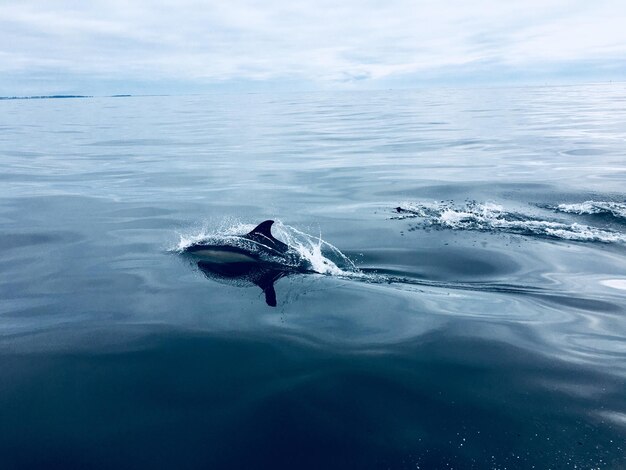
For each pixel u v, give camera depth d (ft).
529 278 32.65
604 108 214.90
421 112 229.04
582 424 17.48
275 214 50.52
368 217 48.62
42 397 19.42
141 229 44.80
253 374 20.97
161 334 24.73
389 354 22.61
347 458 16.02
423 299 29.27
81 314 27.22
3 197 58.65
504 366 21.50
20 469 15.58
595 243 39.81
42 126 179.22
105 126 177.99
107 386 20.16
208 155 96.99
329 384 20.15
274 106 341.00
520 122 156.56
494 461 15.79
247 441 16.84
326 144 111.65
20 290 30.73
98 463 15.87
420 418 17.93
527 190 58.95
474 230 43.68
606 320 26.25
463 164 80.12
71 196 59.47
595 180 64.13
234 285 31.50
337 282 32.07
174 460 15.98
